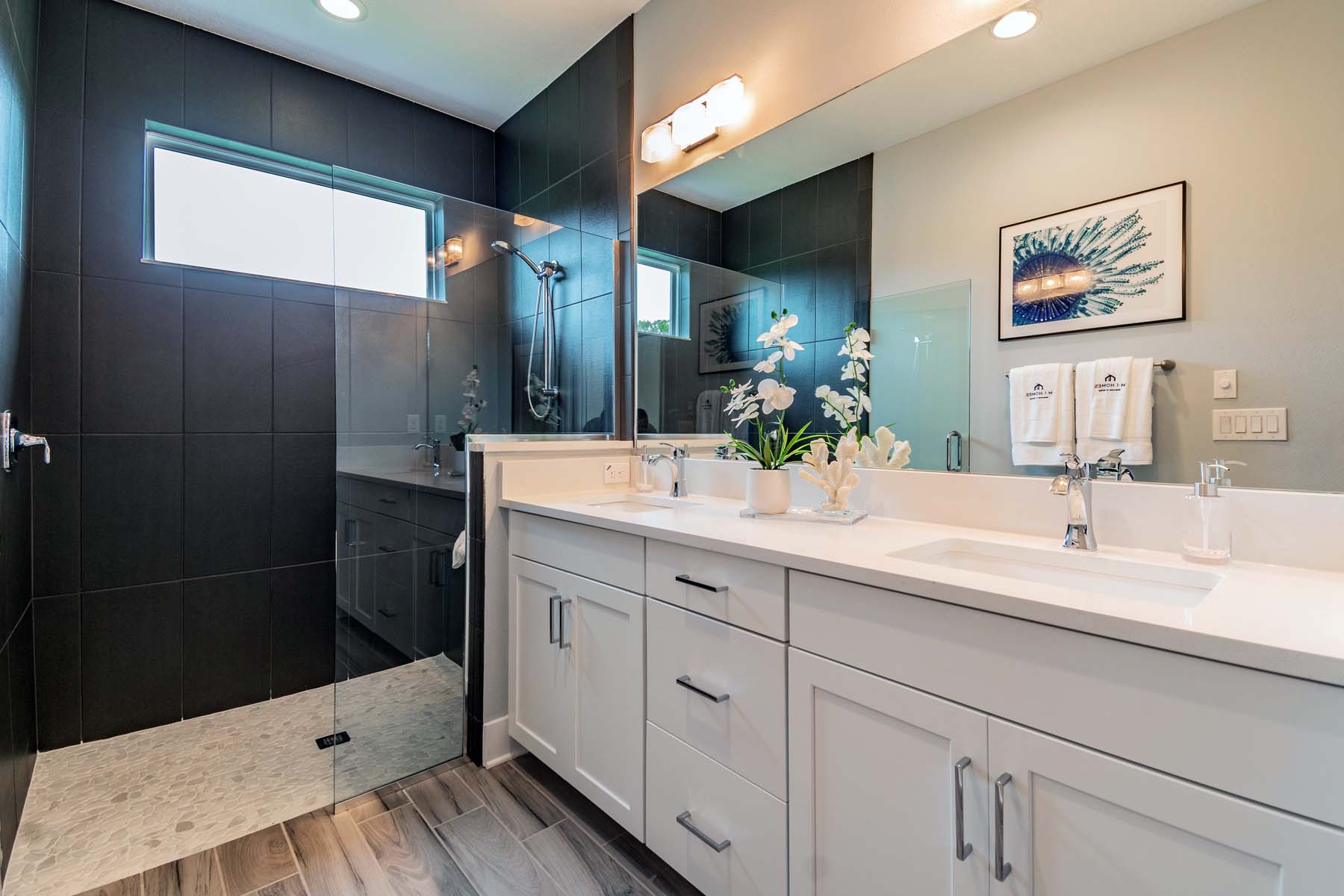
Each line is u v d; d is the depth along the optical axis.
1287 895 0.62
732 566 1.20
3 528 1.49
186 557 2.22
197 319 2.24
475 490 1.97
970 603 0.84
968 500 1.39
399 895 1.37
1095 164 1.20
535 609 1.82
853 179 1.64
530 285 2.22
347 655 1.79
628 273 2.36
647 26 2.24
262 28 2.24
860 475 1.60
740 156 1.94
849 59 1.64
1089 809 0.75
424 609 1.94
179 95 2.19
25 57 1.76
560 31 2.34
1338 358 0.94
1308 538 0.97
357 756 1.77
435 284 2.04
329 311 2.51
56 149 1.98
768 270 1.86
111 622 2.09
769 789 1.13
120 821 1.64
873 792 0.98
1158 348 1.12
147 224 2.17
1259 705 0.63
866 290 1.61
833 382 1.69
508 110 2.84
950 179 1.44
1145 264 1.13
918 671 0.91
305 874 1.44
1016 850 0.81
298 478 2.45
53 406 1.98
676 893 1.38
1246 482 1.03
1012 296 1.33
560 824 1.63
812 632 1.06
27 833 1.59
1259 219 1.01
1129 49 1.16
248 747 2.04
